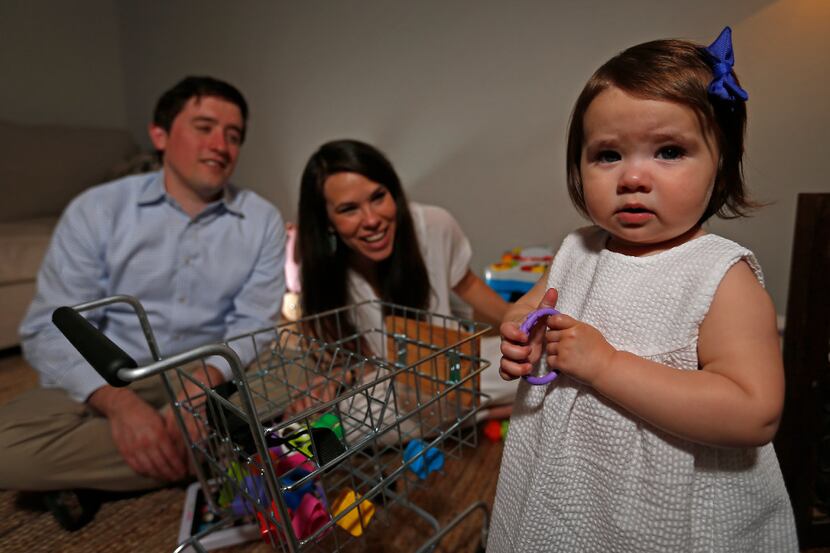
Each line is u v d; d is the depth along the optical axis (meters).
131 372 0.35
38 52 2.25
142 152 2.54
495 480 0.88
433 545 0.66
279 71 2.02
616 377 0.39
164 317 1.03
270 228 1.13
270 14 1.97
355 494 0.55
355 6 1.76
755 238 1.23
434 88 1.67
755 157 1.20
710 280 0.39
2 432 0.75
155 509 0.86
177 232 1.01
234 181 2.29
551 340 0.44
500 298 1.27
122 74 2.60
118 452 0.84
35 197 2.03
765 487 0.43
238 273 1.08
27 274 1.61
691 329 0.40
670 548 0.39
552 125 1.50
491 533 0.53
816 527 0.71
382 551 0.72
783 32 1.12
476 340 0.65
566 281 0.52
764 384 0.36
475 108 1.61
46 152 2.08
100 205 0.96
